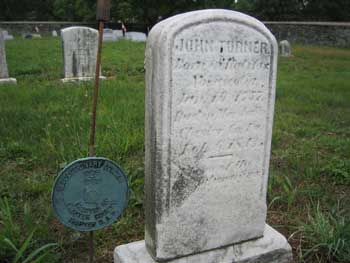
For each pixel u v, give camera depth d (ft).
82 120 9.14
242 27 3.94
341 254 4.58
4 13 68.44
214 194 4.25
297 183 6.73
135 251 4.31
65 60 15.71
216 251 4.42
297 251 4.88
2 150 7.58
